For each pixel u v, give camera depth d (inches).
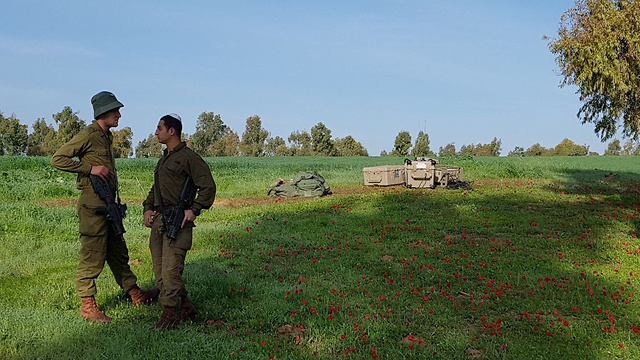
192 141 4886.8
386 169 798.5
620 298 270.4
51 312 226.5
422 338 213.8
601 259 366.3
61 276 287.3
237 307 243.6
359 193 733.9
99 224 219.1
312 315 232.1
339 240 402.3
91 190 219.6
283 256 353.1
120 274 235.8
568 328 226.1
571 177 1047.0
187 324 220.1
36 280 280.1
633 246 403.2
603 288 285.4
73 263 318.0
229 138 4766.2
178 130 219.1
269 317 228.4
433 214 530.9
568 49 636.7
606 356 200.8
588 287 284.4
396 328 218.7
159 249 221.3
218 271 302.0
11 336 196.2
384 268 322.3
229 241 393.1
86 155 220.2
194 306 239.0
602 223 501.0
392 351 197.3
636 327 229.8
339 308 239.6
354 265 331.6
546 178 1010.7
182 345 192.7
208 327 217.9
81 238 221.0
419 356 194.7
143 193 716.0
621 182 1005.2
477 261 346.3
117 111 228.8
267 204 621.0
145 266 311.0
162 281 215.2
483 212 546.6
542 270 327.9
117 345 190.2
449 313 244.2
